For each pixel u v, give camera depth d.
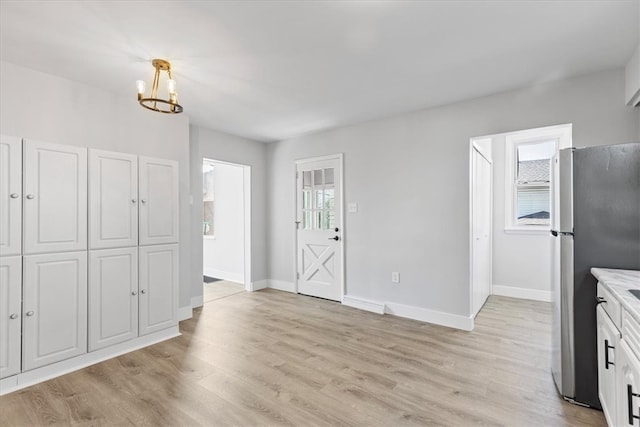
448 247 3.36
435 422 1.82
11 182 2.17
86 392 2.12
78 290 2.47
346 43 2.18
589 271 1.93
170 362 2.55
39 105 2.57
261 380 2.28
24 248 2.21
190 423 1.82
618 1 1.74
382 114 3.67
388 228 3.80
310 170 4.62
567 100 2.71
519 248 4.52
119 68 2.54
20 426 1.79
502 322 3.47
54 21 1.91
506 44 2.19
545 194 4.48
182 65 2.48
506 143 4.60
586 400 1.95
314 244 4.60
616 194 1.88
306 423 1.82
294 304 4.21
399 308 3.72
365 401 2.02
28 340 2.22
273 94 3.07
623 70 2.49
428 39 2.13
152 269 2.95
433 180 3.46
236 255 5.68
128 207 2.78
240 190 5.57
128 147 3.12
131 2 1.74
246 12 1.83
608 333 1.65
